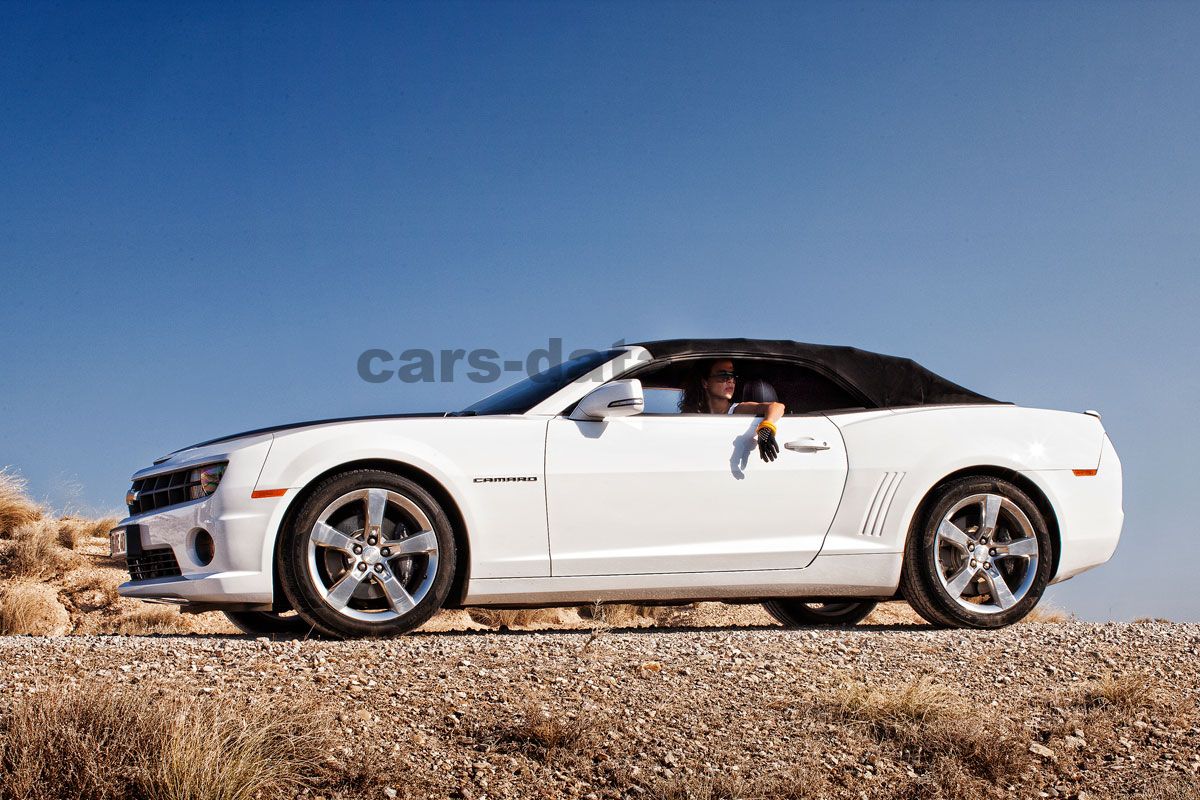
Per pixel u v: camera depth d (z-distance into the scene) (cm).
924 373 671
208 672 468
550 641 546
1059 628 639
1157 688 523
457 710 440
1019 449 655
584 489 577
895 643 575
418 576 566
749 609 1291
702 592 598
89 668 473
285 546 545
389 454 557
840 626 726
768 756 423
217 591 541
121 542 599
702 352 625
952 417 652
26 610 1043
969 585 655
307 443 554
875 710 460
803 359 640
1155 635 625
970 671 534
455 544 567
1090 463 672
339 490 549
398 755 400
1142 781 427
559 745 417
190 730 387
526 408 595
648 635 581
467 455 568
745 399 628
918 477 630
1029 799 413
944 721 448
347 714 426
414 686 463
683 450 594
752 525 602
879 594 633
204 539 559
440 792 382
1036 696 504
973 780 419
